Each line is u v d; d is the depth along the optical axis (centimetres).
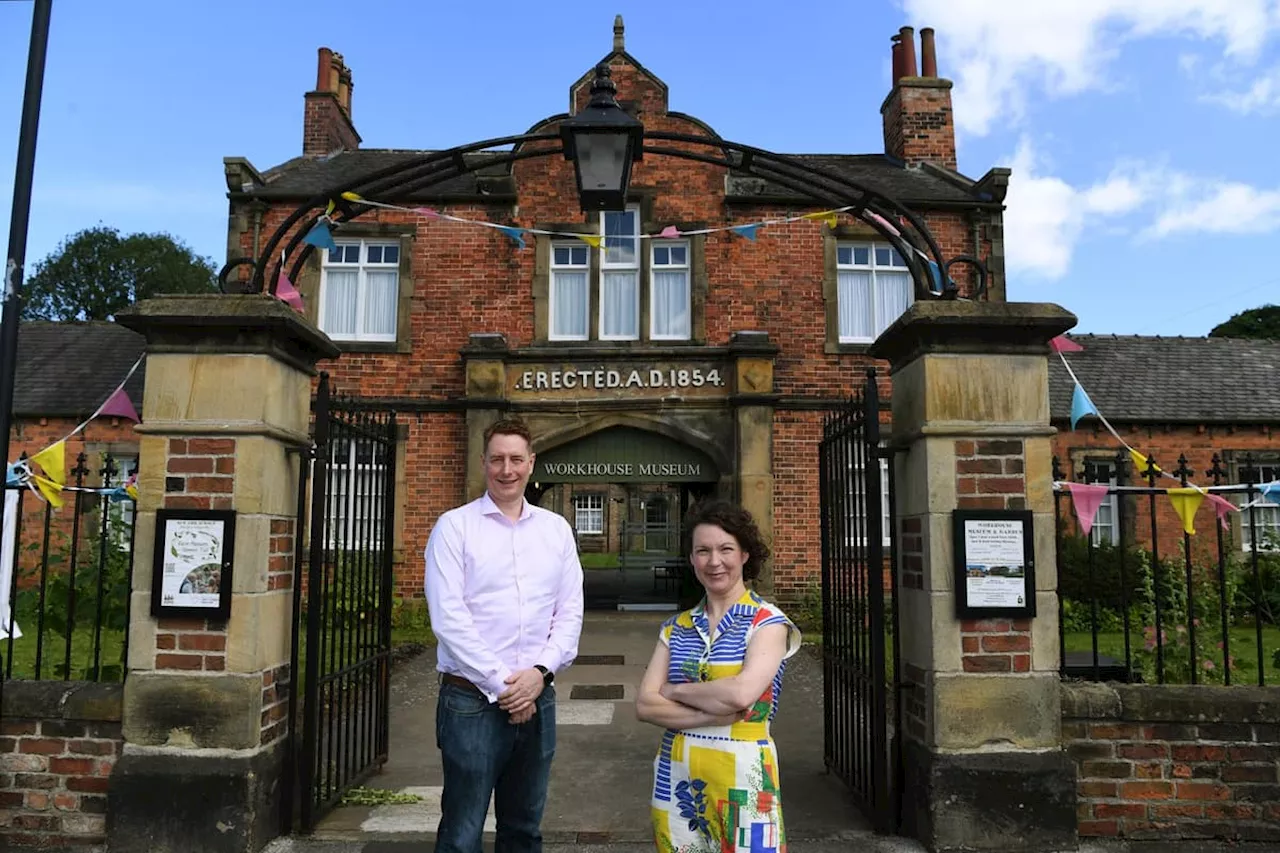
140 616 432
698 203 1366
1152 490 470
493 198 1356
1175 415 1459
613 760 603
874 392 472
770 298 1349
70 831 430
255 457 438
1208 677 595
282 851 430
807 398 1314
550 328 1358
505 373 1310
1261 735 443
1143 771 443
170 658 429
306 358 495
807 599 1277
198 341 444
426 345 1343
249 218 1353
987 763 428
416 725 708
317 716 476
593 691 833
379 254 1380
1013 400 450
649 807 507
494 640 342
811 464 1305
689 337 1356
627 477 1316
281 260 506
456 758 332
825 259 1356
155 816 418
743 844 269
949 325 446
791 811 496
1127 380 1557
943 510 443
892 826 462
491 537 350
